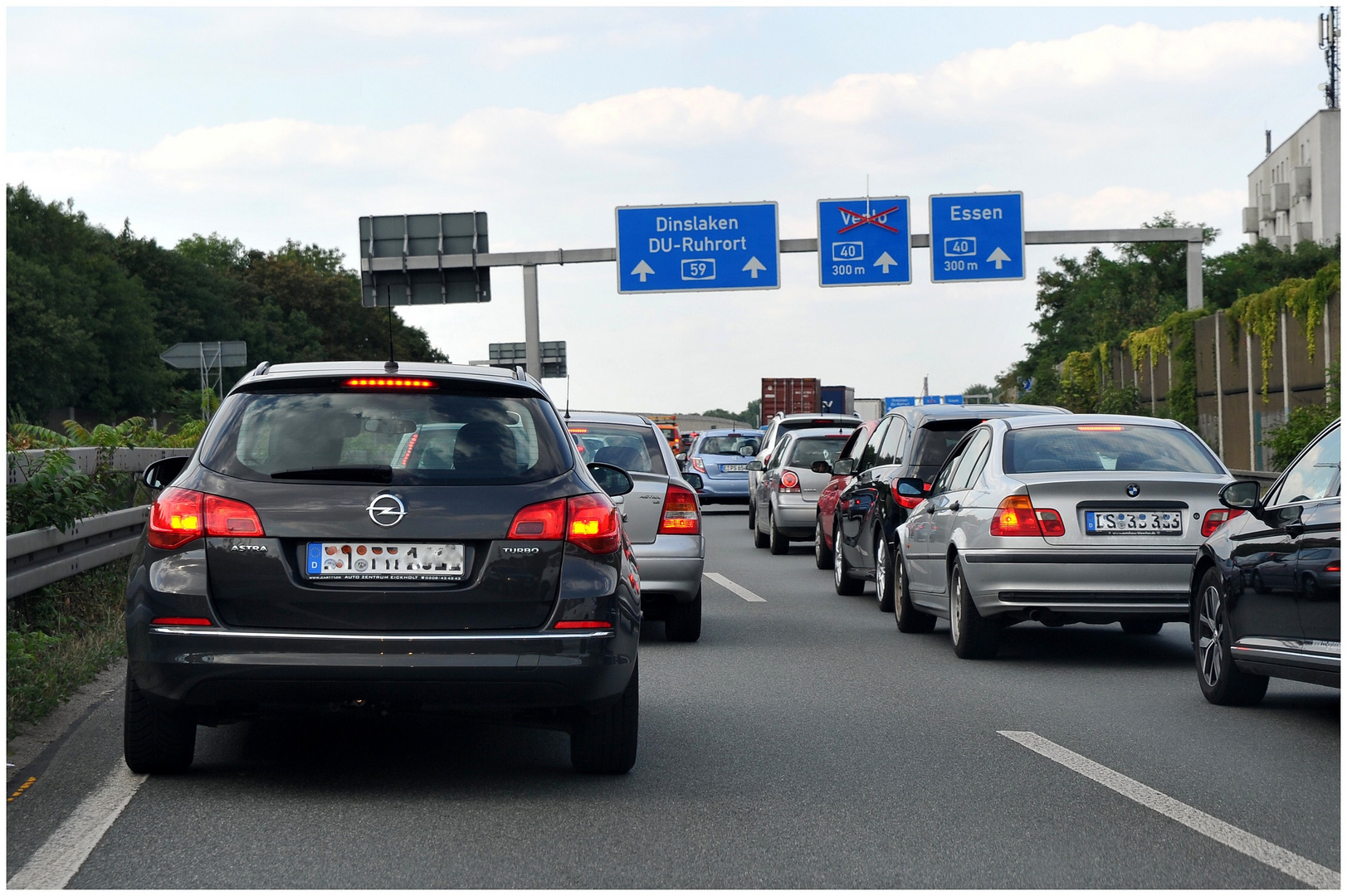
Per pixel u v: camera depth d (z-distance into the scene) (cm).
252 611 569
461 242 3741
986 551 976
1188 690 889
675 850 512
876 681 923
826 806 579
